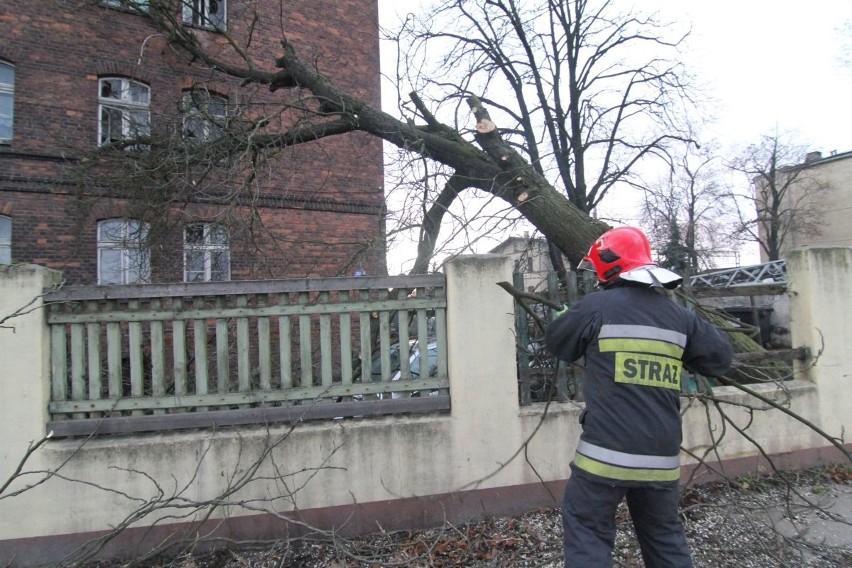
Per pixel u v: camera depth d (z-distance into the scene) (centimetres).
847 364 420
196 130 652
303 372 335
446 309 346
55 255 854
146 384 368
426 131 687
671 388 207
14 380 298
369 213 1080
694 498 361
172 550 305
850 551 294
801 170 2775
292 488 316
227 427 322
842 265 423
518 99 1177
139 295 315
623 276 220
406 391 341
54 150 856
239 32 1014
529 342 381
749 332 385
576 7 1177
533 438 346
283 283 329
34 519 296
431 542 312
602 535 209
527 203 566
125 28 927
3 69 859
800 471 400
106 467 302
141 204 596
